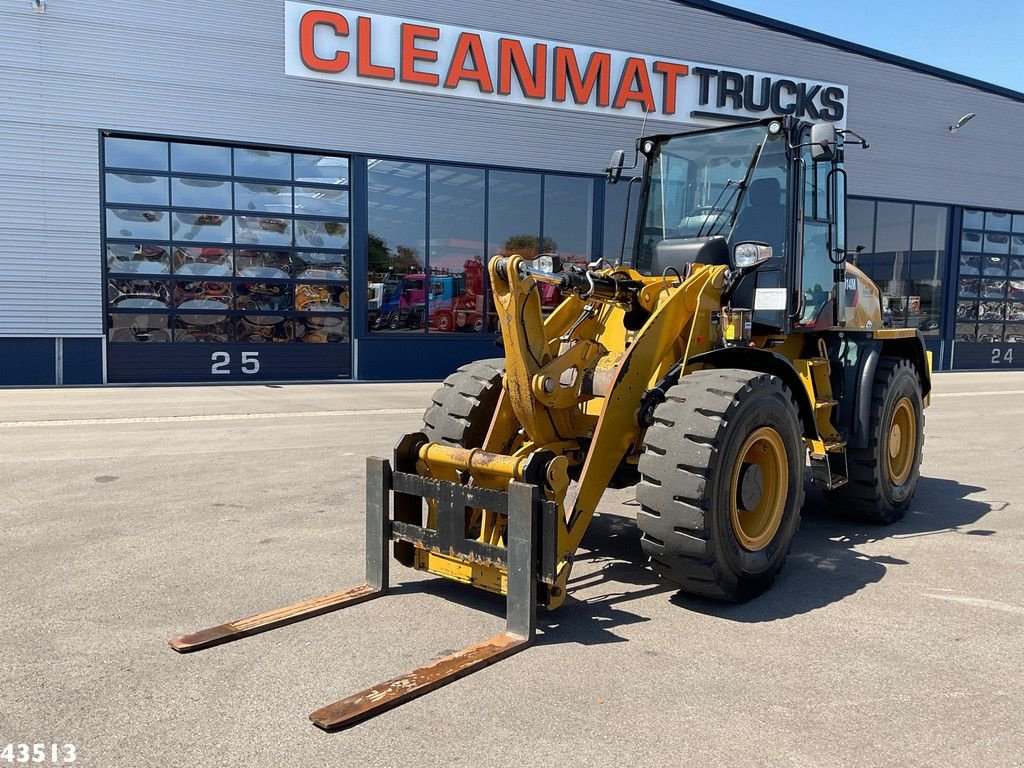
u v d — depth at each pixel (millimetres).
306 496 6363
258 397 13125
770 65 18781
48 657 3447
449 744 2781
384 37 15602
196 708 3021
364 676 3293
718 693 3180
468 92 16344
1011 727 2943
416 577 4551
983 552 5164
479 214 16797
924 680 3318
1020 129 22188
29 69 13719
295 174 15477
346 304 16109
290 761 2672
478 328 17047
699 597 4293
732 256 5441
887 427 5750
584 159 17422
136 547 5012
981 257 22250
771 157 5352
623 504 6277
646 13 17516
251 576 4500
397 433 9461
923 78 20625
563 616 4000
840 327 5840
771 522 4363
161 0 14266
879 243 20750
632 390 4141
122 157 14438
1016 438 9977
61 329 14328
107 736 2822
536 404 4160
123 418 10539
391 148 15906
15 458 7777
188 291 15031
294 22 15023
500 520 4254
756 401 4105
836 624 3920
